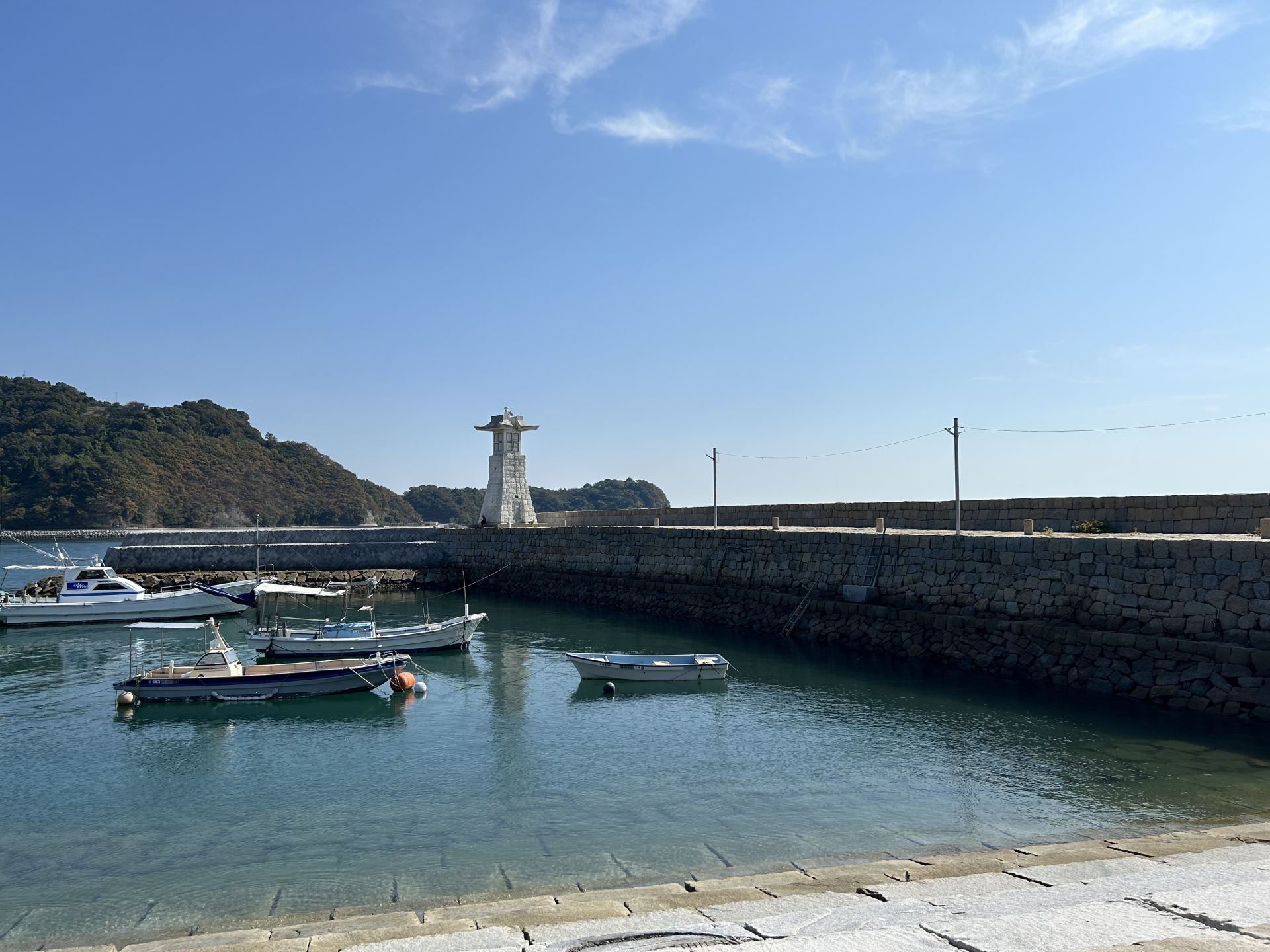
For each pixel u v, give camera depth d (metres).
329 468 169.50
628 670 25.59
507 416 62.34
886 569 31.17
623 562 45.88
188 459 150.00
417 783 17.19
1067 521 31.20
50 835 14.66
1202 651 20.95
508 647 32.84
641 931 8.22
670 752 18.83
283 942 9.34
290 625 40.47
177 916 11.41
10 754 19.69
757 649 30.75
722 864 12.65
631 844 13.64
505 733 20.86
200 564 57.53
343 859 13.34
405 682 25.31
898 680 25.17
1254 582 20.47
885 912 8.40
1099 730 19.30
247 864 13.22
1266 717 18.97
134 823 15.20
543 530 52.53
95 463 135.25
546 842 13.84
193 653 33.59
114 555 56.16
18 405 150.25
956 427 31.34
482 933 8.66
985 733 19.52
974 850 12.95
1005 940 6.91
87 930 11.06
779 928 8.04
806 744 19.16
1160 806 14.64
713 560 39.97
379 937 9.38
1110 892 8.90
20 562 94.62
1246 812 14.23
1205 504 27.08
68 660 31.91
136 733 21.55
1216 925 7.16
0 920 11.41
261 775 17.89
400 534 62.81
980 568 27.75
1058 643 24.31
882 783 16.39
